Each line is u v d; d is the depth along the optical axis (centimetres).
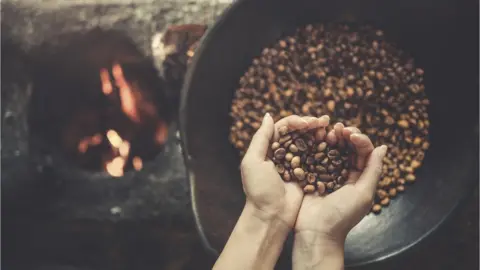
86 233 101
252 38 93
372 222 88
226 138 92
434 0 88
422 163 91
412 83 93
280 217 74
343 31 95
